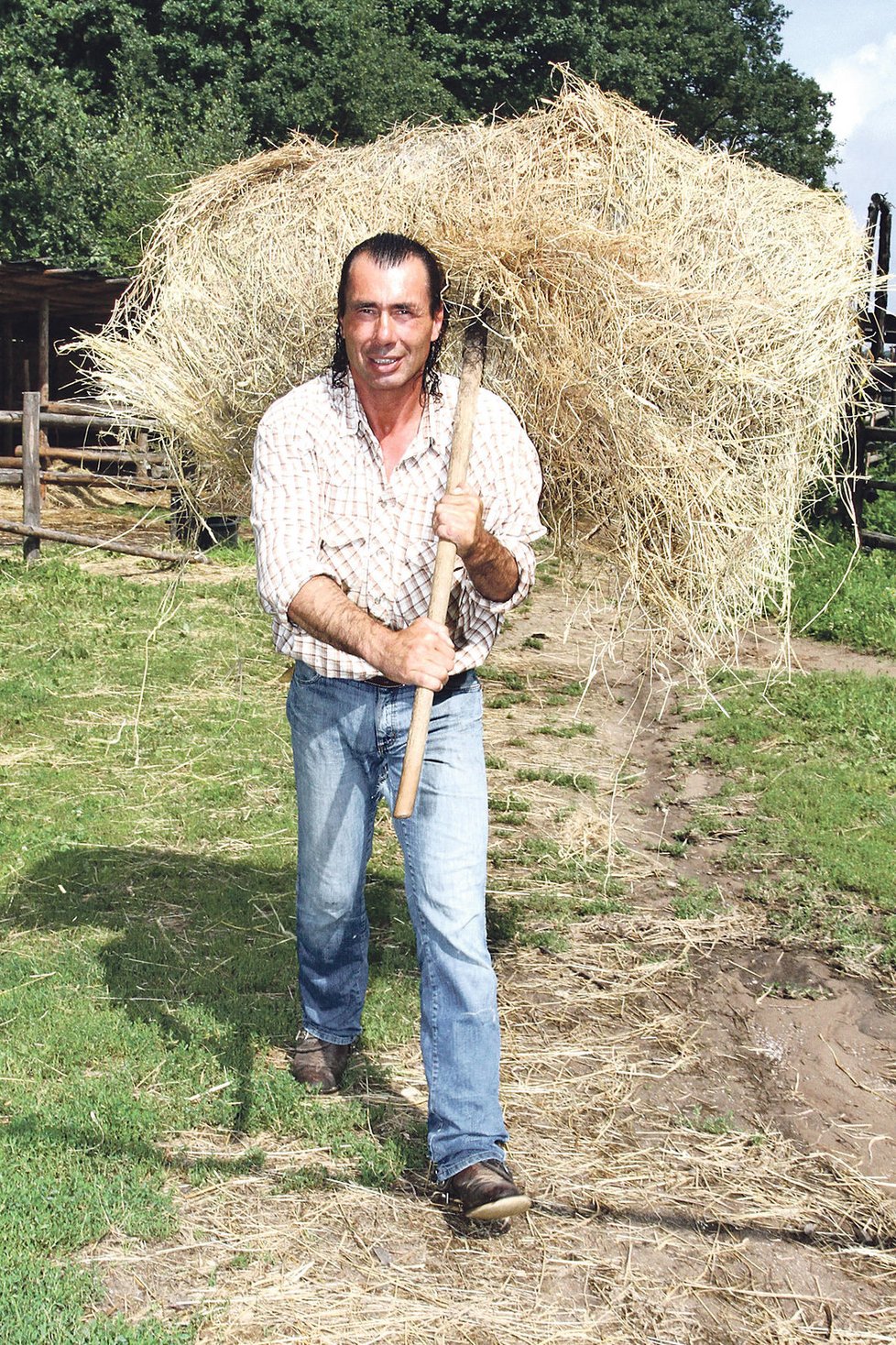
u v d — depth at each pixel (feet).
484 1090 9.36
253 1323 8.31
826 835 17.85
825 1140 11.00
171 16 96.48
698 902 15.67
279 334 12.89
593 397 11.44
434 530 8.49
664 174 12.22
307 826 10.22
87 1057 11.30
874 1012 13.30
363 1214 9.50
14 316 63.16
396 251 8.85
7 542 41.52
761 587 12.32
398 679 8.27
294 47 96.58
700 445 11.49
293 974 13.07
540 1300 8.74
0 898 14.61
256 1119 10.53
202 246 13.94
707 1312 8.77
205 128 84.43
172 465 14.64
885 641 29.35
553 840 17.65
